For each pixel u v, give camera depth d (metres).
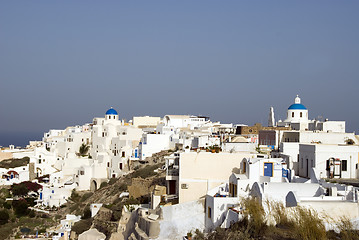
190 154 49.84
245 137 89.94
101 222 68.25
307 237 34.28
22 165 126.00
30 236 82.12
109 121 144.12
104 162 119.81
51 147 140.75
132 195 77.88
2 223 92.12
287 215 37.31
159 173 84.88
